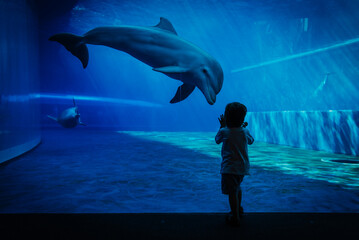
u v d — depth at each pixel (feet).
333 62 52.37
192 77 12.94
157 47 12.57
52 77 86.94
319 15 53.83
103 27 12.50
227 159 8.64
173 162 21.27
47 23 61.21
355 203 11.13
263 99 66.95
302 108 57.82
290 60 59.41
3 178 15.62
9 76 23.12
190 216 9.26
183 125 89.40
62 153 26.07
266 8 52.80
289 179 15.62
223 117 9.25
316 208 10.40
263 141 40.45
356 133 25.39
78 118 61.72
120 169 18.39
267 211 10.00
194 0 49.01
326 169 18.79
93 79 93.20
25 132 27.96
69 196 11.92
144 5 52.13
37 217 9.07
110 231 7.88
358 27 48.03
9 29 23.50
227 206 10.61
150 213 9.54
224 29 67.77
